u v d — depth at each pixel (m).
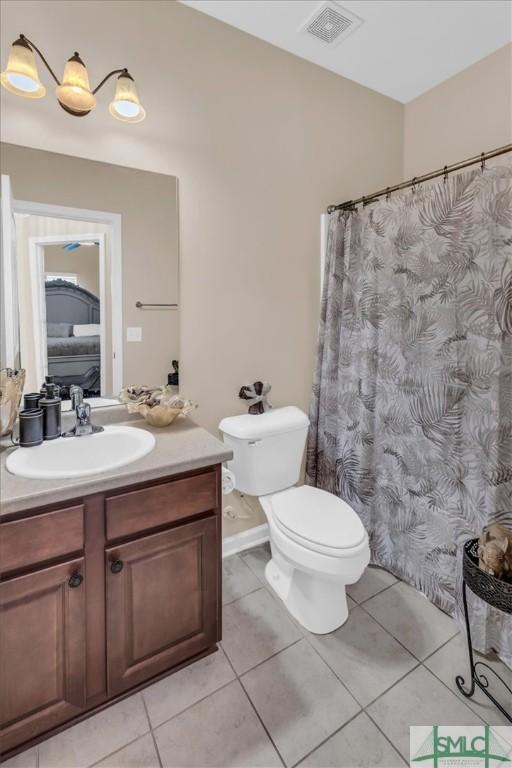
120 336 1.66
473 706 1.28
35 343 1.50
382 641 1.54
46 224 1.48
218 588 1.38
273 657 1.46
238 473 1.85
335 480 2.15
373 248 1.86
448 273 1.57
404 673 1.40
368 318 1.90
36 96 1.31
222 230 1.85
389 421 1.87
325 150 2.12
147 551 1.21
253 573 1.95
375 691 1.33
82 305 1.58
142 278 1.68
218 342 1.90
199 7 1.68
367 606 1.73
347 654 1.48
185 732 1.19
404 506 1.84
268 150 1.94
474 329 1.50
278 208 2.00
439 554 1.70
